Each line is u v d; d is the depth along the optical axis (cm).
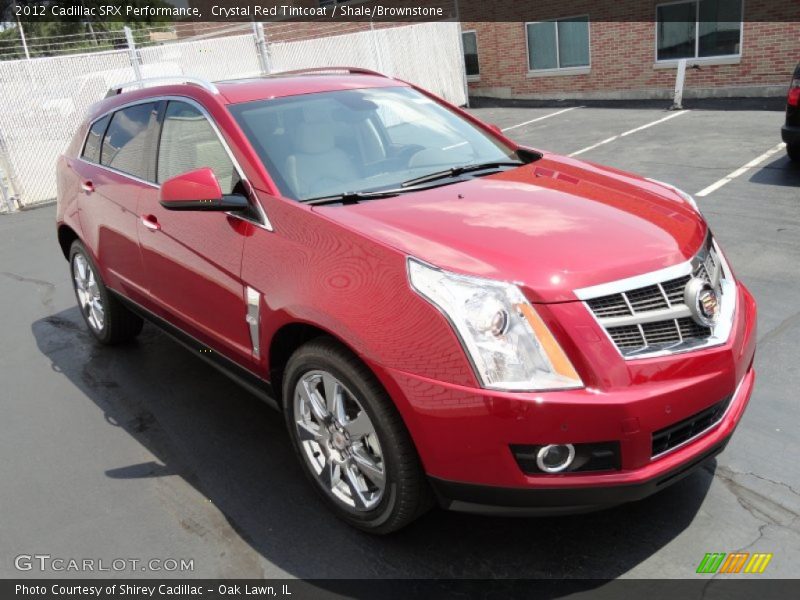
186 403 418
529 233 273
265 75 435
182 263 359
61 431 396
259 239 309
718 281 290
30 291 662
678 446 254
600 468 241
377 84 415
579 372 238
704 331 262
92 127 477
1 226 995
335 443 290
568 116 1438
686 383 246
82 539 304
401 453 258
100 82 1221
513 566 270
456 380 238
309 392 293
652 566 265
